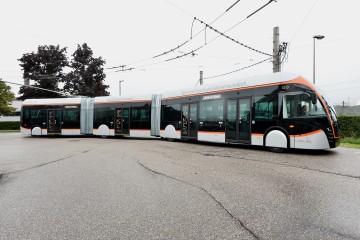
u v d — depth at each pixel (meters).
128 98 18.03
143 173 6.59
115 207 4.12
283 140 9.70
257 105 10.62
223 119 12.03
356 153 9.62
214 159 8.55
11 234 3.21
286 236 3.05
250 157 8.85
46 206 4.23
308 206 4.04
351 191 4.78
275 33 14.90
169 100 15.56
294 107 9.56
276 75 10.17
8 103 42.50
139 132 17.30
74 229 3.33
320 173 6.27
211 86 12.86
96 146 13.22
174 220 3.57
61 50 41.97
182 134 14.48
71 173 6.75
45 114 20.27
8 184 5.74
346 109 39.97
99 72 42.16
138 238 3.05
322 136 8.96
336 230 3.19
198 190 5.00
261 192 4.80
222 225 3.39
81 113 19.61
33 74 38.91
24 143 15.87
